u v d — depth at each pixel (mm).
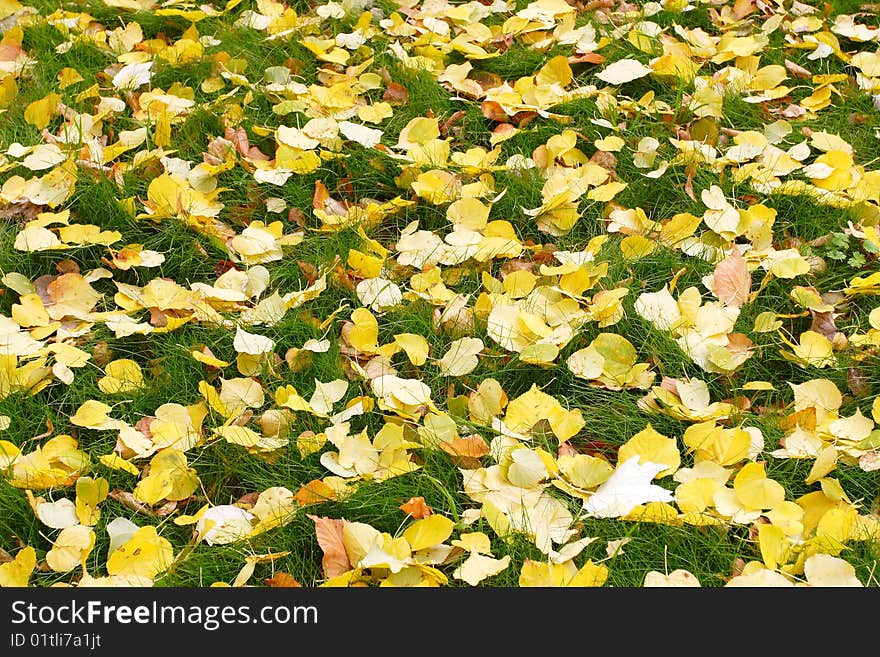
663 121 3033
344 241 2594
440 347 2328
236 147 2873
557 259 2531
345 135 2855
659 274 2527
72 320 2352
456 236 2553
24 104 3008
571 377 2246
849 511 1850
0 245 2512
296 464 2043
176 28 3490
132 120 2961
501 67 3287
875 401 2074
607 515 1870
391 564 1739
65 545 1842
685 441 2029
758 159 2877
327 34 3449
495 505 1883
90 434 2123
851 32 3412
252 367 2244
